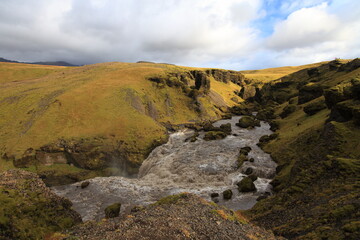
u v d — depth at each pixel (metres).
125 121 61.62
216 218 15.73
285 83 121.94
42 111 61.56
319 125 40.44
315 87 69.12
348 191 16.77
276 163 39.66
